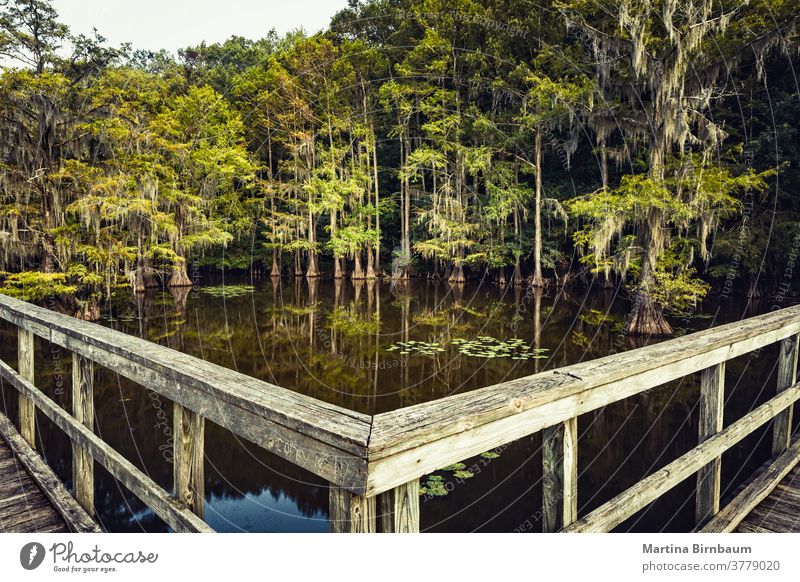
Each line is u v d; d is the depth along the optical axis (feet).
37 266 58.29
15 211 47.47
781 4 42.93
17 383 10.96
